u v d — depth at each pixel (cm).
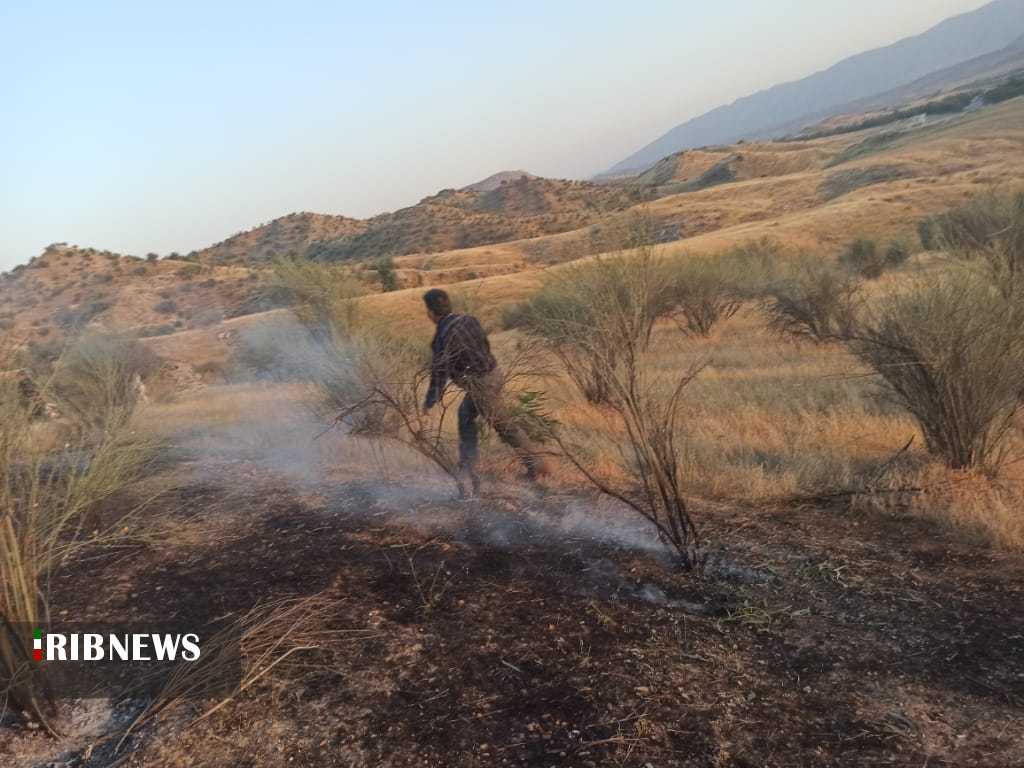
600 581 366
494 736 250
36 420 333
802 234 4241
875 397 694
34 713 276
